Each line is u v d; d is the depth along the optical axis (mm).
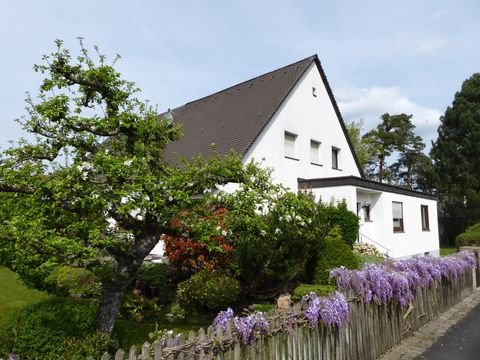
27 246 4707
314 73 19406
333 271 5895
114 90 6000
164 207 5270
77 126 5793
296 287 9602
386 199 17422
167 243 10375
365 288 5848
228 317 4039
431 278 8133
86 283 9461
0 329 5977
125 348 6234
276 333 4207
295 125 17688
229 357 3652
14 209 5016
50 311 5398
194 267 9953
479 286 11883
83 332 5348
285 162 16797
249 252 8875
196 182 5887
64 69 5699
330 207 13266
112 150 6164
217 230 5750
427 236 20984
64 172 4996
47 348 5145
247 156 14805
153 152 6102
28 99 5664
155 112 6316
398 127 42625
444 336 7020
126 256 5824
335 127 20609
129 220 5688
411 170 44312
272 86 18766
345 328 5281
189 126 19844
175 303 9336
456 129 34531
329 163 19828
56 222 5117
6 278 11992
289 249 9172
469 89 34844
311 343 4645
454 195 33062
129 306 8344
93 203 4824
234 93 20953
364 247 15039
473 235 17297
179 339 3352
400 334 6715
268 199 5988
